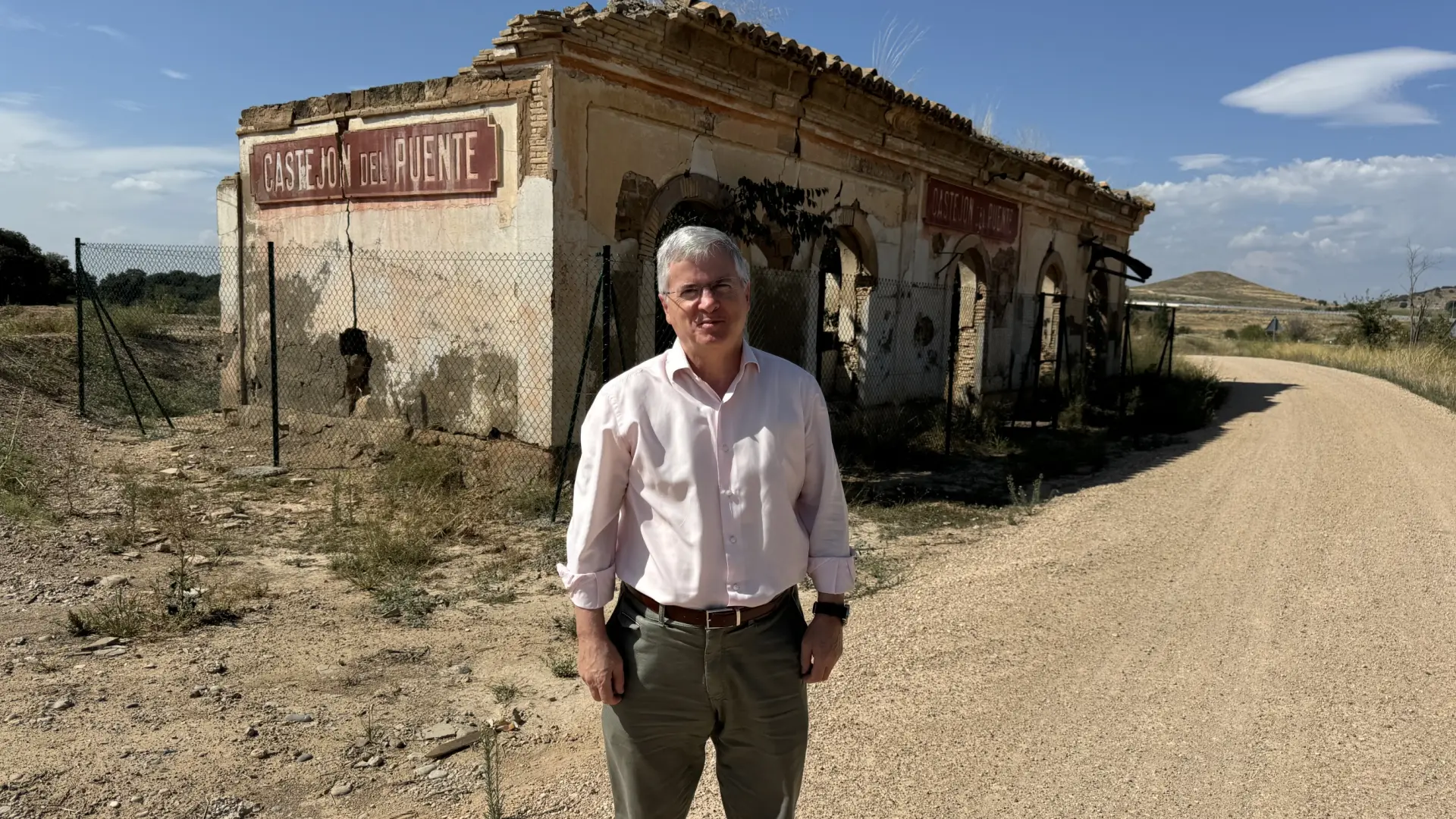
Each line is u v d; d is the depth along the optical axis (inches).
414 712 153.8
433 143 332.8
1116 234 803.4
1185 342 1824.6
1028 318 653.3
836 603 87.0
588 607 83.0
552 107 299.7
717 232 81.4
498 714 153.5
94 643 174.7
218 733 141.8
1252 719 149.6
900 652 175.9
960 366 590.9
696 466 80.6
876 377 486.3
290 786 128.3
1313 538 276.4
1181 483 374.0
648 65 327.3
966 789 126.3
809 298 429.4
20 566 215.2
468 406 335.0
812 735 141.7
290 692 158.9
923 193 510.6
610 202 325.4
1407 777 131.1
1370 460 422.6
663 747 86.4
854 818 118.9
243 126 398.9
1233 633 190.7
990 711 150.5
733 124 375.2
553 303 307.3
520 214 311.7
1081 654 176.9
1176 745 139.9
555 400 312.5
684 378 82.0
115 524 259.4
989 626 191.3
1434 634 190.9
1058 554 253.9
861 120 441.1
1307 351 1331.2
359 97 355.9
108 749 134.1
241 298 412.5
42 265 917.2
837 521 87.9
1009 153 572.7
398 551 240.5
